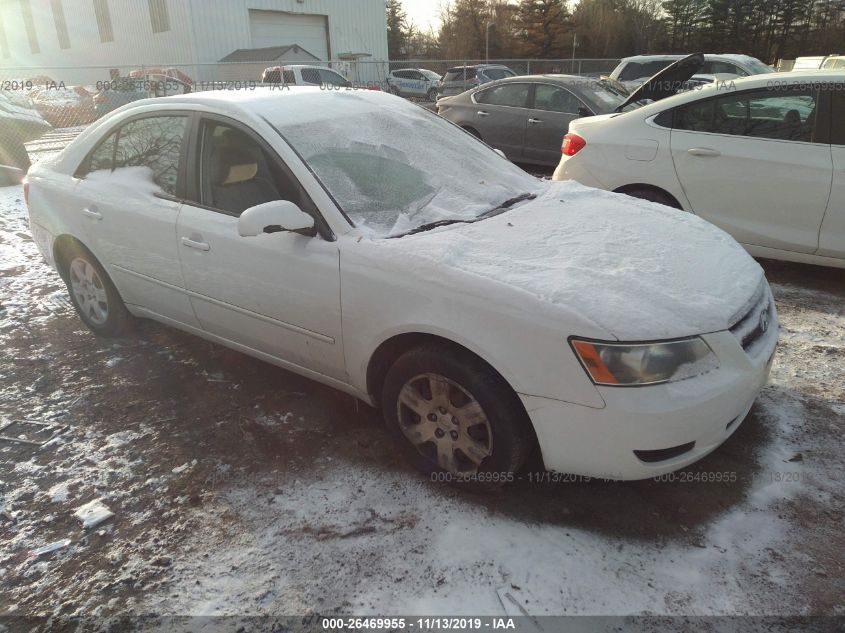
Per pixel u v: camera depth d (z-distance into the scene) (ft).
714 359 7.46
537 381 7.30
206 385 11.60
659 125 16.47
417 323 7.98
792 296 14.88
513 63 70.54
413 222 9.30
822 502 8.18
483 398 7.73
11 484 9.07
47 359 12.82
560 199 11.00
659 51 164.76
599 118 18.03
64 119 54.80
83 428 10.38
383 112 11.57
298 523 8.09
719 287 8.24
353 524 8.02
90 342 13.57
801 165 14.46
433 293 7.88
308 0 96.63
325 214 9.00
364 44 105.70
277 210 8.48
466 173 11.07
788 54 148.66
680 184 16.07
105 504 8.59
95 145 12.59
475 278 7.73
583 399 7.14
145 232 11.14
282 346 9.92
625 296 7.55
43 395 11.44
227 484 8.87
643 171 16.55
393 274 8.21
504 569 7.26
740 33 153.89
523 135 29.89
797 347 12.28
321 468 9.14
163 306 11.72
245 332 10.39
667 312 7.43
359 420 10.30
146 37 94.73
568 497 8.38
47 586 7.33
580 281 7.70
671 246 9.09
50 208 12.96
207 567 7.47
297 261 9.09
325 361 9.41
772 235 15.14
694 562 7.30
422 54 198.80
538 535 7.74
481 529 7.86
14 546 7.95
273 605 6.93
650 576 7.11
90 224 12.15
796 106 14.67
